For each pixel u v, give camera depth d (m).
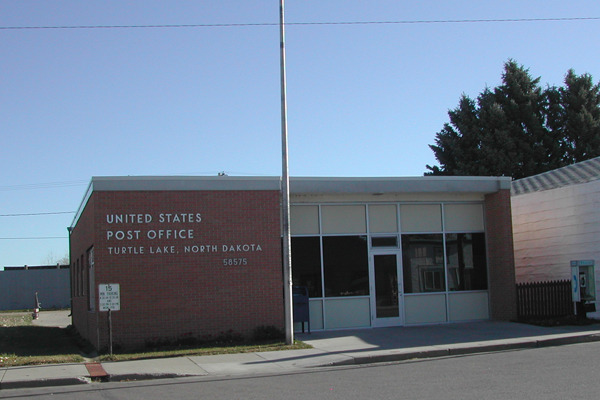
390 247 18.81
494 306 19.23
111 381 11.37
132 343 15.52
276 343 15.41
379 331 17.34
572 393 8.52
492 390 8.95
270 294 16.45
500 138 38.66
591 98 41.22
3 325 26.66
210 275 16.16
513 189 23.75
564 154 40.19
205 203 16.34
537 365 11.19
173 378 11.50
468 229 19.55
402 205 19.08
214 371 11.91
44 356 14.11
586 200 19.08
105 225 15.73
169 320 15.80
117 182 15.88
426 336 15.91
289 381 10.59
